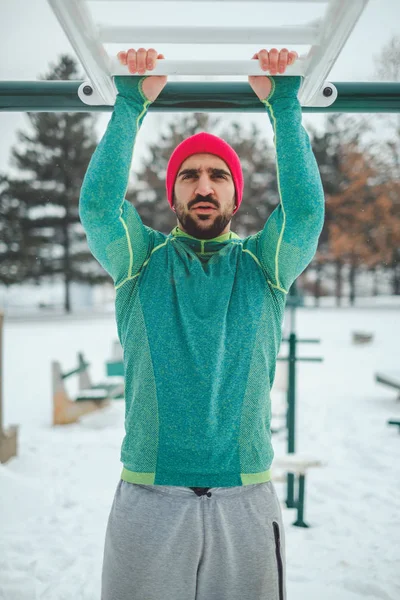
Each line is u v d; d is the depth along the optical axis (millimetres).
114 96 1840
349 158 28641
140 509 1448
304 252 1547
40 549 3168
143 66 1574
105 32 1497
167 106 1909
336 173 29359
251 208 29672
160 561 1417
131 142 1585
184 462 1457
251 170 29531
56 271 28422
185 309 1516
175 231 1735
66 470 4641
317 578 2852
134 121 1619
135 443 1497
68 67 27453
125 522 1451
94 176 1504
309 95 1835
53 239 28391
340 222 29328
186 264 1590
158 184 28172
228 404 1485
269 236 1575
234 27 1511
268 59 1584
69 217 28203
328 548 3215
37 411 7000
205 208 1621
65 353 12414
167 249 1639
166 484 1451
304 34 1500
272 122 1650
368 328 18391
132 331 1546
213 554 1434
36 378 9383
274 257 1558
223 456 1472
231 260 1614
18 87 1907
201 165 1661
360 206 28812
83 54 1519
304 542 3311
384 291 36625
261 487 1510
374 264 30500
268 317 1569
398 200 28141
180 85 1896
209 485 1450
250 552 1438
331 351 13023
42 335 16125
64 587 2754
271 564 1455
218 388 1487
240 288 1572
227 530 1433
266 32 1503
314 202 1501
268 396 1559
